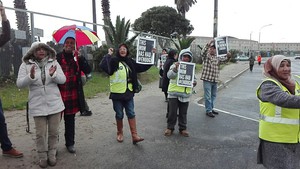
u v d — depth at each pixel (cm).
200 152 500
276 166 289
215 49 735
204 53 754
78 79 473
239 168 436
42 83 416
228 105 957
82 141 546
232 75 2127
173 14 3959
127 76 521
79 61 476
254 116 789
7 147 454
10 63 1055
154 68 2094
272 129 290
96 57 1497
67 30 491
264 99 288
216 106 935
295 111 285
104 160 459
